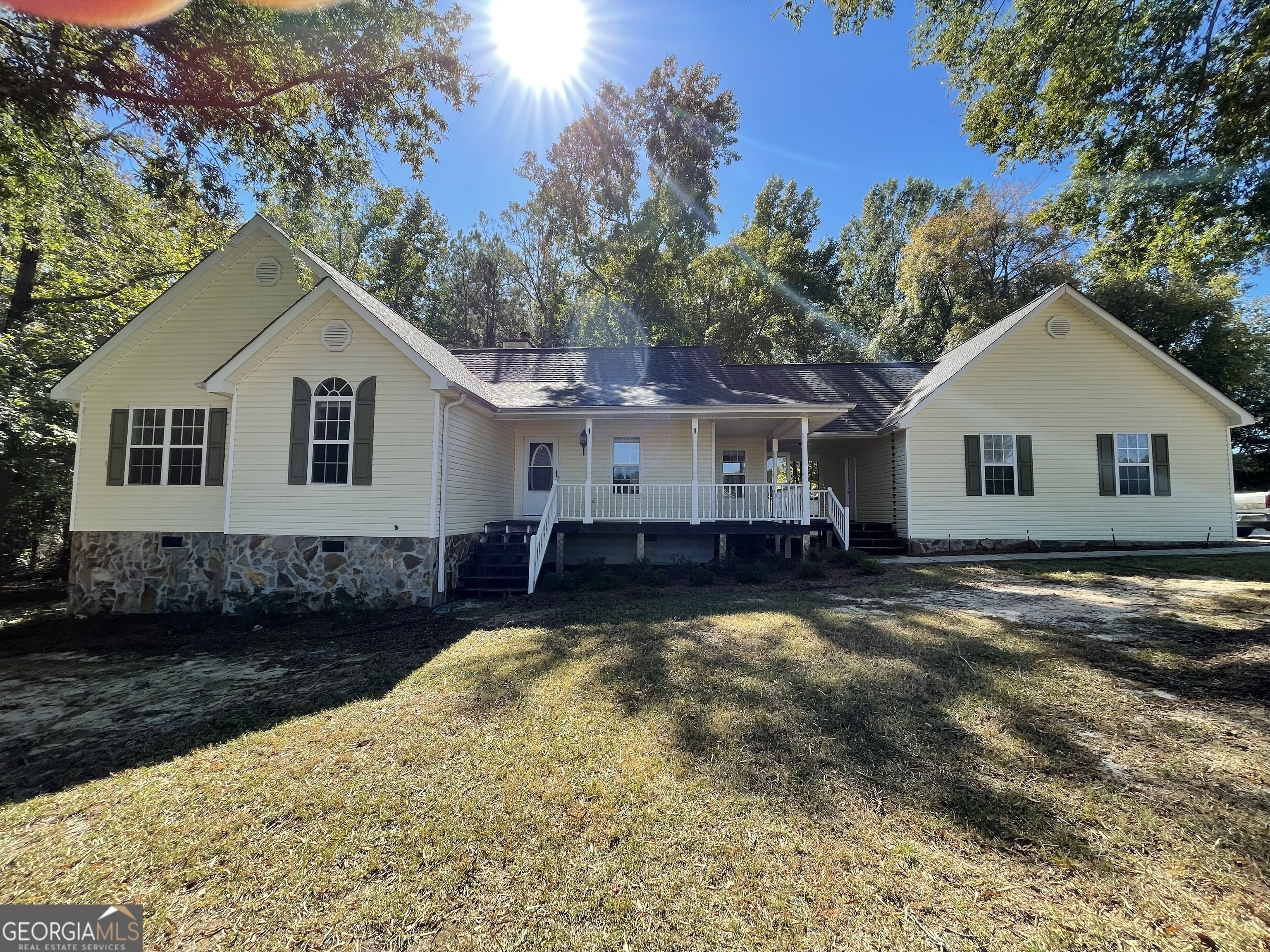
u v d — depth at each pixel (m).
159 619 9.30
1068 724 4.01
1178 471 13.30
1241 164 7.19
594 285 30.50
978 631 6.27
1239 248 8.23
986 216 25.89
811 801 3.18
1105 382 13.57
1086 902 2.41
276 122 8.32
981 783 3.32
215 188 8.23
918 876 2.59
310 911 2.51
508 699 4.93
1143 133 7.45
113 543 10.43
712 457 13.31
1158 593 8.10
